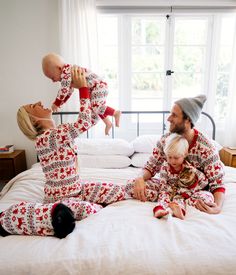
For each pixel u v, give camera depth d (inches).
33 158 113.0
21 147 111.7
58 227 40.6
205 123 112.1
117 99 111.9
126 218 46.1
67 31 95.8
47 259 36.4
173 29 103.9
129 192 57.2
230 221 44.6
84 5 93.6
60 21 95.5
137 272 35.1
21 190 63.4
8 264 36.0
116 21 104.0
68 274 35.2
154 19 103.5
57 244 39.5
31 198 60.0
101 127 104.0
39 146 50.3
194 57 107.7
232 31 104.3
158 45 106.2
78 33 95.8
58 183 51.1
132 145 90.4
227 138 106.4
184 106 50.0
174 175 53.6
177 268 35.2
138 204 53.5
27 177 70.9
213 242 38.4
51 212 42.3
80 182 55.3
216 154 53.4
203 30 105.2
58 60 50.9
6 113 108.3
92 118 54.2
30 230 42.1
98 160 84.2
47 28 101.0
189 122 51.3
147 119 114.7
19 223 42.0
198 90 110.7
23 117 49.3
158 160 59.6
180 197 52.4
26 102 107.7
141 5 97.5
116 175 71.9
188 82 110.1
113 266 35.6
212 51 106.1
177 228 41.9
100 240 39.6
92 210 48.7
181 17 102.8
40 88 106.4
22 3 98.4
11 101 107.5
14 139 110.8
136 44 106.2
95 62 99.2
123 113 106.3
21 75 105.1
